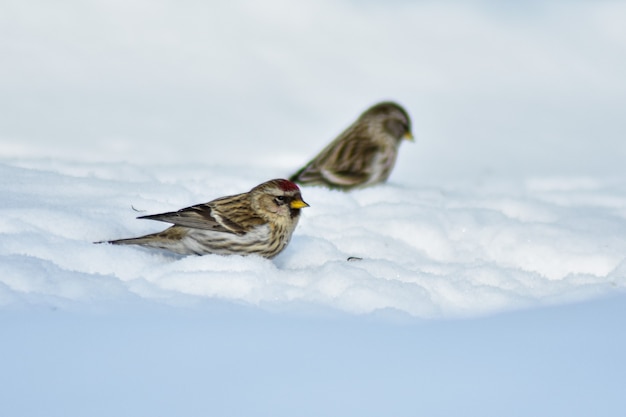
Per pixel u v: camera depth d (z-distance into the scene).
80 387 6.71
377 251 11.06
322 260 10.68
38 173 12.51
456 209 12.71
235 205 10.12
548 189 16.86
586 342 7.88
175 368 7.08
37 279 8.66
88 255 9.51
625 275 10.11
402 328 8.22
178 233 10.05
